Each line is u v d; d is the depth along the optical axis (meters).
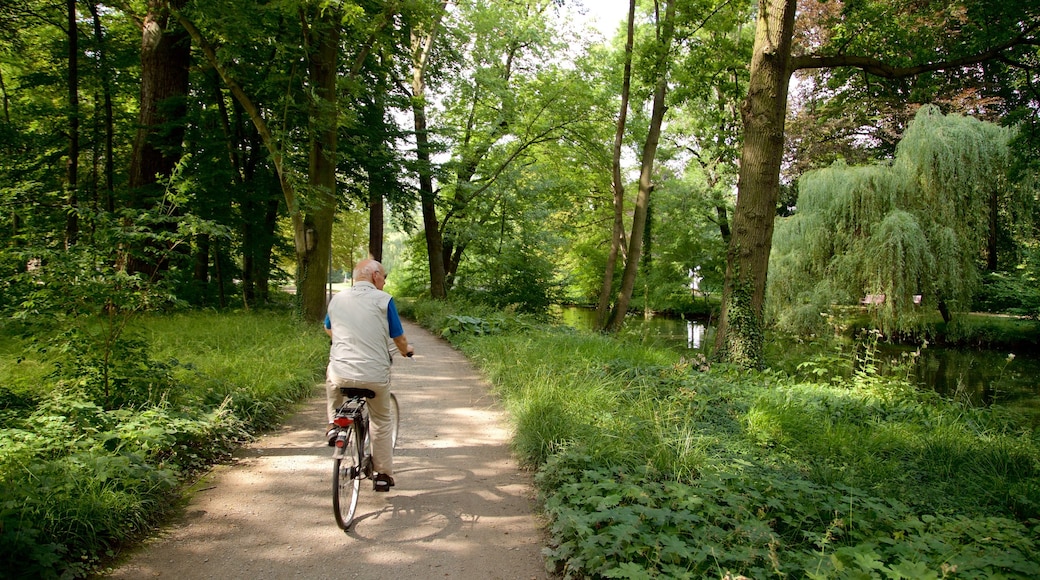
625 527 3.19
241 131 15.32
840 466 5.23
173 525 3.83
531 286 23.30
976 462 5.68
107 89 15.07
